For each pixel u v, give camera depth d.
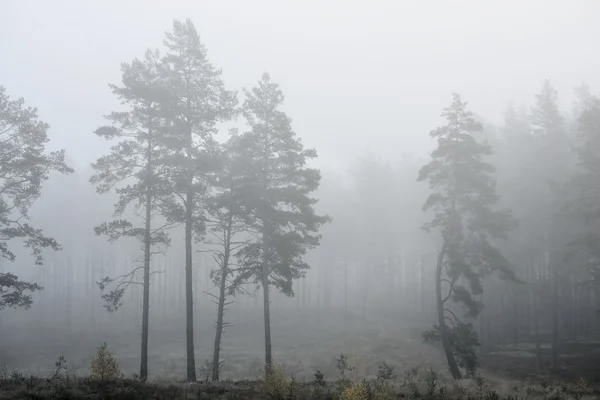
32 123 21.66
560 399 18.39
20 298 20.80
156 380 17.56
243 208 23.88
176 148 22.03
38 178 21.92
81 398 13.11
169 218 22.16
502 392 19.31
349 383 15.66
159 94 20.94
